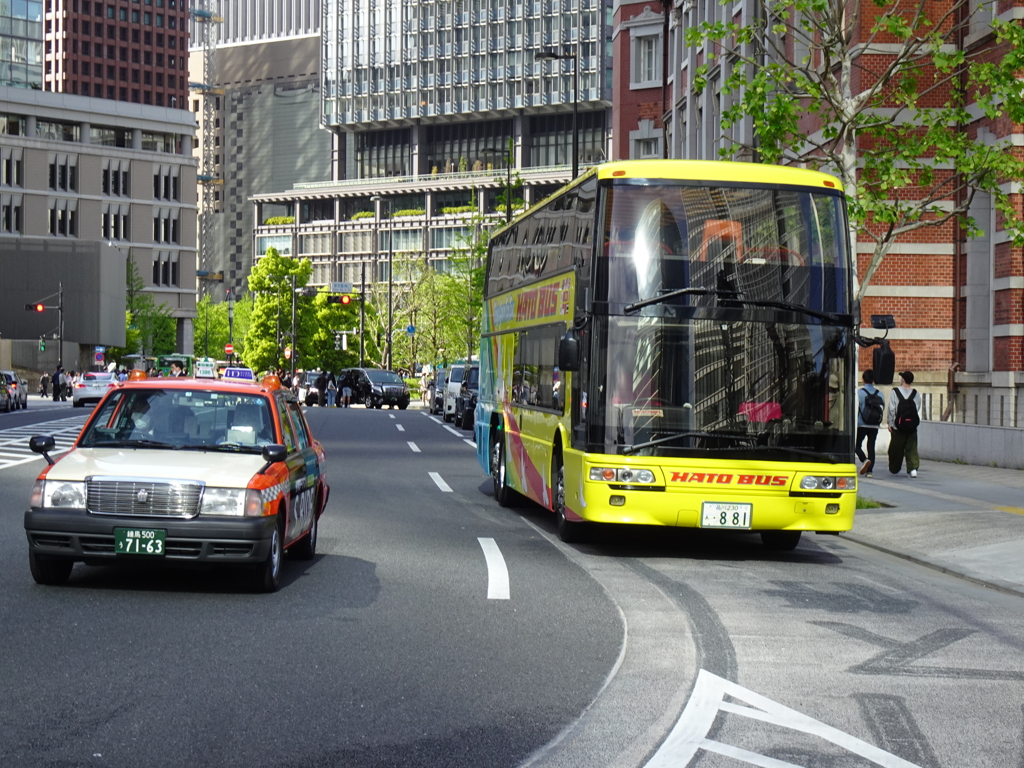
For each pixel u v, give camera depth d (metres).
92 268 98.69
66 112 122.19
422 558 11.44
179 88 167.75
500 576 10.47
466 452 27.56
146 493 8.98
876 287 26.47
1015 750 5.58
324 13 156.75
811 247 12.22
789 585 10.66
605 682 6.73
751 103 16.53
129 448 9.80
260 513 9.08
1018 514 15.16
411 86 150.75
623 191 12.15
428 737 5.55
